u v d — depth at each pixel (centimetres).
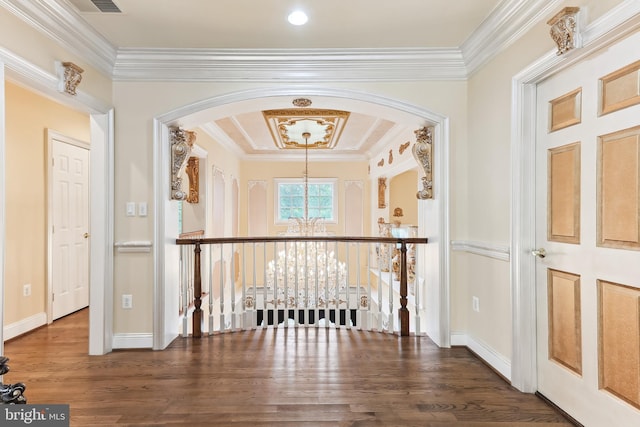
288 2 252
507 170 264
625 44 176
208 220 604
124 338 329
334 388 251
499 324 277
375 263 813
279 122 574
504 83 270
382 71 335
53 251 427
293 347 330
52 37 257
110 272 324
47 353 321
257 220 884
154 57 324
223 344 339
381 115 366
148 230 330
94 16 267
